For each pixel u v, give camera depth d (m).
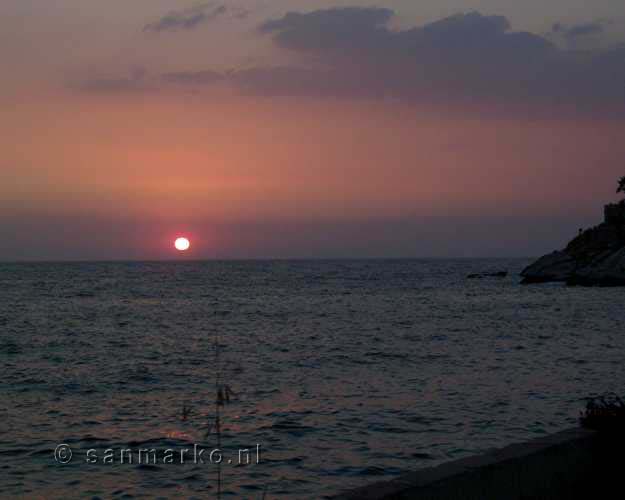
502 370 28.75
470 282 134.25
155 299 87.44
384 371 28.89
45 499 13.16
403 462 15.38
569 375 27.09
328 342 41.12
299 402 22.03
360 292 101.88
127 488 13.73
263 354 35.44
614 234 120.00
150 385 25.88
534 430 17.97
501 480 7.60
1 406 21.83
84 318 60.25
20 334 46.75
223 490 13.59
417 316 61.19
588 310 65.19
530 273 125.44
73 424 19.14
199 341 42.31
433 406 21.11
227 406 21.47
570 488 8.36
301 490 13.59
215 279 157.50
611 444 8.87
